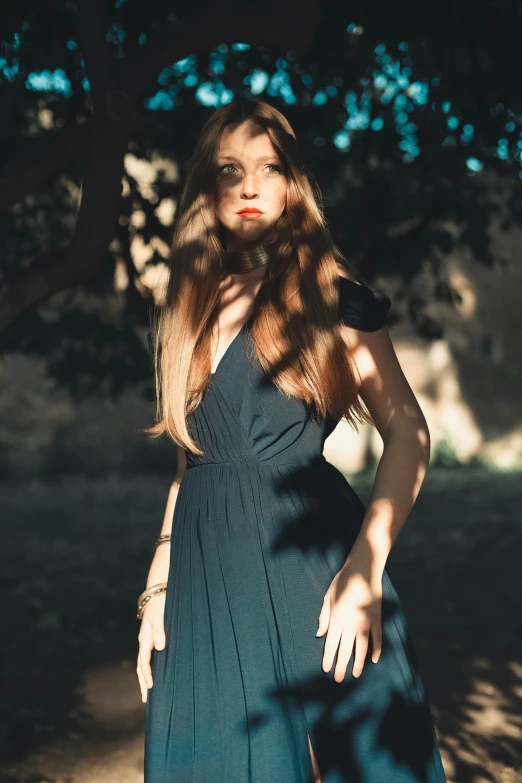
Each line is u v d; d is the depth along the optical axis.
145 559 9.80
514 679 5.23
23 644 6.12
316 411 1.98
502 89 5.45
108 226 4.16
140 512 14.86
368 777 1.83
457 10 5.23
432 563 9.12
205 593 1.93
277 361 1.93
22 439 21.64
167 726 1.92
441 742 4.26
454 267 23.62
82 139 4.29
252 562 1.91
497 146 5.80
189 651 1.93
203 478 2.01
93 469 21.75
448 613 6.88
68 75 5.33
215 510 1.96
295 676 1.86
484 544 10.19
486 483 19.06
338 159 6.16
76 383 7.57
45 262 4.16
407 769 1.85
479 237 6.68
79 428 22.05
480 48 5.34
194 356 2.01
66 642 6.18
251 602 1.89
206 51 5.89
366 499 15.62
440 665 5.55
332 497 1.98
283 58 5.84
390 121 5.98
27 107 5.34
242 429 1.95
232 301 2.05
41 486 20.11
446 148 5.89
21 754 4.12
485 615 6.73
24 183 4.32
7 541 11.55
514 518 12.64
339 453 24.00
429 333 7.07
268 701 1.84
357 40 5.61
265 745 1.81
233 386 1.95
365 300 2.00
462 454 24.48
